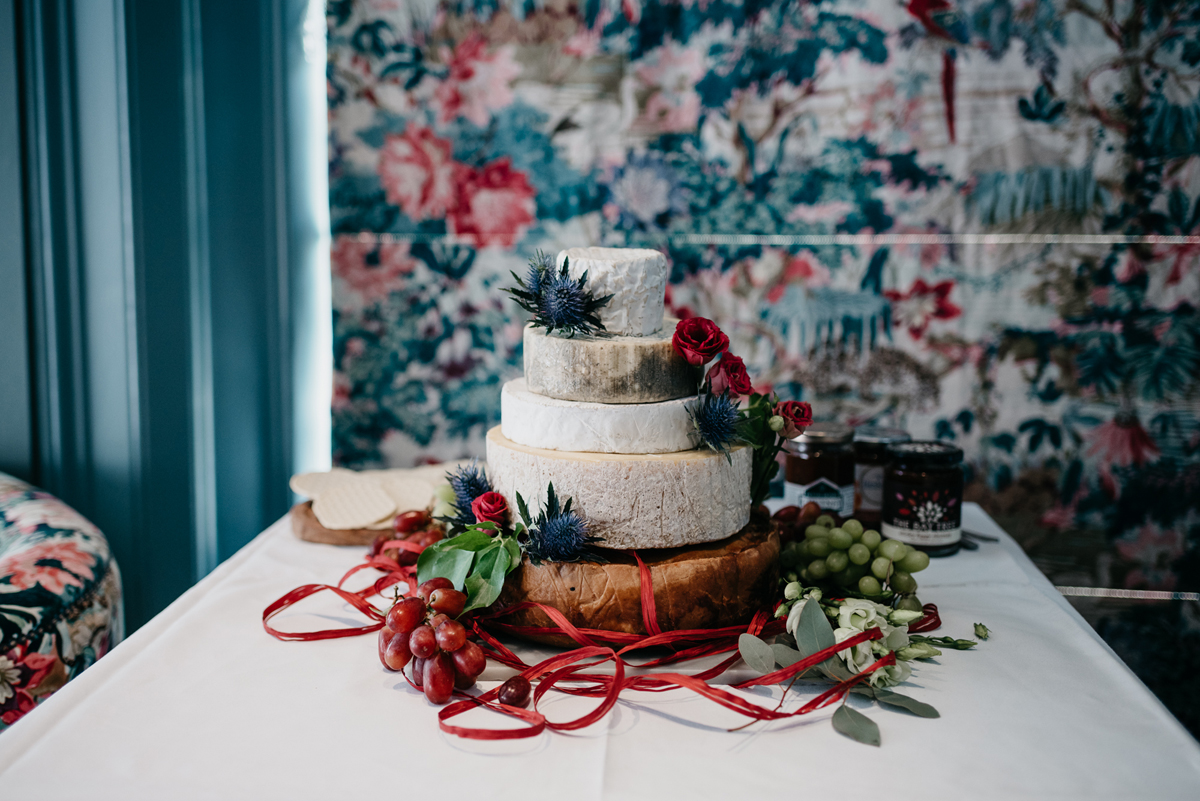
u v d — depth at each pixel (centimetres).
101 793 60
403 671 77
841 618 81
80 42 132
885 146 156
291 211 167
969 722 71
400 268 165
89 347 138
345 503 128
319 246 169
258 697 75
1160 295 155
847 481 123
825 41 155
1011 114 153
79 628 101
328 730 69
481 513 87
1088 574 163
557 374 88
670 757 65
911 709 72
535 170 162
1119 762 64
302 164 167
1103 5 150
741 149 159
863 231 159
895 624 83
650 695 77
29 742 67
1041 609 99
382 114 161
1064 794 60
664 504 83
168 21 140
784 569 98
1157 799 60
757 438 99
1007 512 163
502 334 166
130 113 134
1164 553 161
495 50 159
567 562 82
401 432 170
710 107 158
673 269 162
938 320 160
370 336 167
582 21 158
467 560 85
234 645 87
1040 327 158
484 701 73
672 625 82
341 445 170
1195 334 155
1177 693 163
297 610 97
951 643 85
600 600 81
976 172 155
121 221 135
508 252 164
